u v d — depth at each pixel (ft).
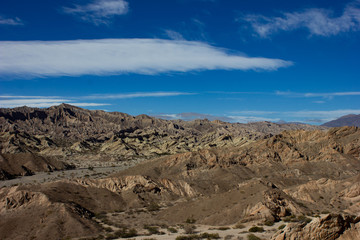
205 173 510.99
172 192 409.08
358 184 295.89
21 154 651.25
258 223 242.99
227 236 215.10
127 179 403.34
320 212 277.23
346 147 601.21
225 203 290.97
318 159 565.53
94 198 346.95
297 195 319.06
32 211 259.39
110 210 326.85
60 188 342.44
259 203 263.49
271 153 585.22
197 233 236.02
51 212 258.16
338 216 142.10
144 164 603.26
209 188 442.50
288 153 592.60
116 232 241.35
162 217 298.97
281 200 281.74
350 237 139.23
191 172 511.81
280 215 261.24
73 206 279.28
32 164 630.74
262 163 565.12
